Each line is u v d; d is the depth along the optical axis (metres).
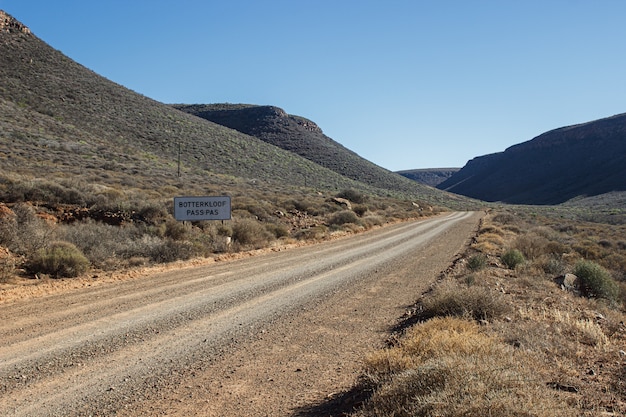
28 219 16.42
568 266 17.36
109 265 14.05
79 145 51.00
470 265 14.77
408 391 4.06
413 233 31.61
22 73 71.81
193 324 8.16
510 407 3.54
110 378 5.60
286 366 6.11
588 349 6.35
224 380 5.61
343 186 87.38
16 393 5.11
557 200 140.38
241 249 20.50
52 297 10.05
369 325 8.27
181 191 36.69
